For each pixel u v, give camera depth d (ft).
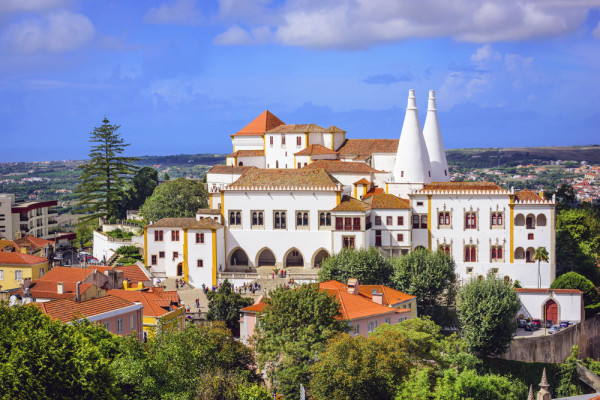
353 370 355.15
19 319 333.21
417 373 365.40
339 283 517.96
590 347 600.80
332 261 588.09
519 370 544.21
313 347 387.14
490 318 525.75
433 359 412.98
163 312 447.42
